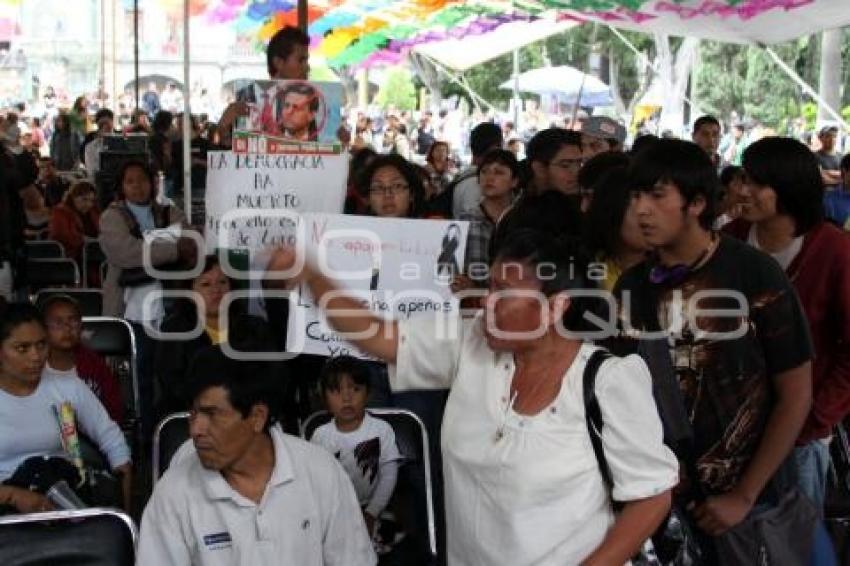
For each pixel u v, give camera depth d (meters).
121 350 5.74
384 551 4.35
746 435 3.17
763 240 3.78
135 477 5.79
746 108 32.84
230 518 2.93
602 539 2.64
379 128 28.41
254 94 5.00
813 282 3.64
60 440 4.46
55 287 8.37
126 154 10.02
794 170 3.61
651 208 3.07
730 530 3.18
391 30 15.53
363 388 4.38
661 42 22.52
